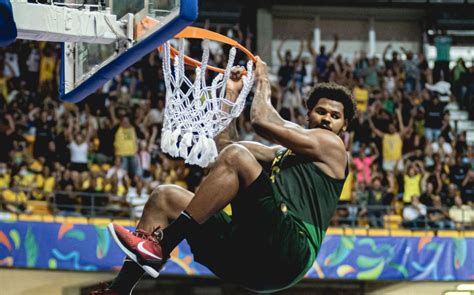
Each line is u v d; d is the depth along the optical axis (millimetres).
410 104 16188
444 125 16000
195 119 4633
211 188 4016
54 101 15109
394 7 19328
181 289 13570
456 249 12844
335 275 12602
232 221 4199
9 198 13227
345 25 19594
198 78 4656
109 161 14094
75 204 13297
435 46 17750
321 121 4426
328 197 4285
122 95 15414
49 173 13578
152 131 14820
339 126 4441
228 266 4230
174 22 4094
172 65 5309
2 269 12453
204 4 18828
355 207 13727
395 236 12797
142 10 4449
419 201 14188
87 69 4965
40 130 14109
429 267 12758
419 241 12812
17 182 13352
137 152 14148
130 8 4562
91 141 14328
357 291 13664
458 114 17219
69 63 5191
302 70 16859
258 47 18688
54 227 12164
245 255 4152
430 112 16125
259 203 4051
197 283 13609
